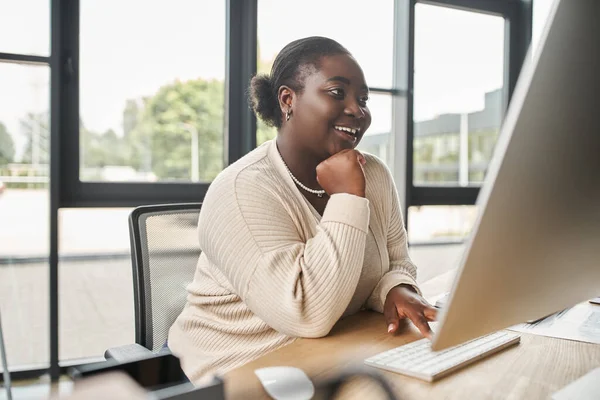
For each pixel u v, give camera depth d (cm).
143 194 264
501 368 77
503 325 57
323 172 108
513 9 347
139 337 126
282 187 114
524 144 48
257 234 103
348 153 108
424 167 326
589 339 92
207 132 276
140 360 51
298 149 120
